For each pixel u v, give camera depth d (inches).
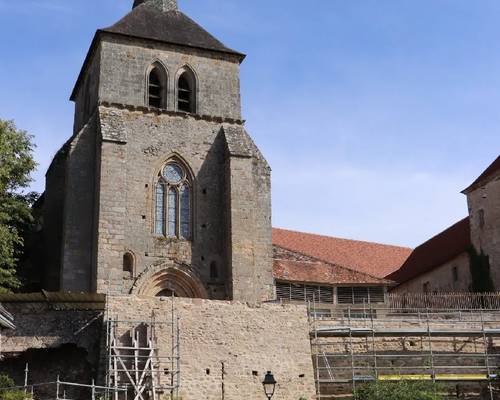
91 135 1886.1
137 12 2082.9
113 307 1353.3
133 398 1269.7
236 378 1384.1
